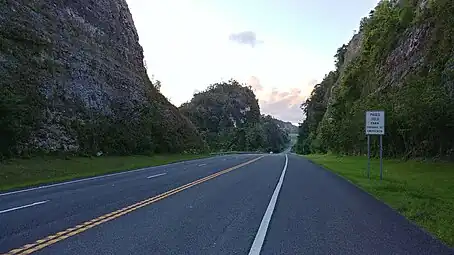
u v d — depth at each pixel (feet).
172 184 67.31
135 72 211.82
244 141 503.20
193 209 41.14
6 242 26.58
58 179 81.00
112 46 193.36
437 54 129.18
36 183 73.51
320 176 87.40
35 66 132.98
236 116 566.77
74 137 139.03
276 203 45.91
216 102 550.77
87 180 77.92
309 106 491.72
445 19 130.93
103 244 26.30
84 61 162.20
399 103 124.88
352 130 179.32
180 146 228.22
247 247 25.89
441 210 41.88
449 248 26.50
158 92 246.27
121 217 36.35
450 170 92.53
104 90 170.30
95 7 185.78
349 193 57.41
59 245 25.93
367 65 232.94
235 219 35.81
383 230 31.99
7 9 130.11
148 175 88.17
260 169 107.96
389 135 143.23
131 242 26.91
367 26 252.42
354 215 38.91
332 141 259.80
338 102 271.49
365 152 191.93
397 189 63.00
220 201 47.11
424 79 121.80
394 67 171.01
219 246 26.08
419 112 108.27
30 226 32.12
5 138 107.65
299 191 58.49
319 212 40.32
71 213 38.50
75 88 150.61
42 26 143.13
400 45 170.71
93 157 140.36
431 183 72.84
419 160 119.44
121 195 52.65
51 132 129.29
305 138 498.28
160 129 207.21
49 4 152.87
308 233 30.42
